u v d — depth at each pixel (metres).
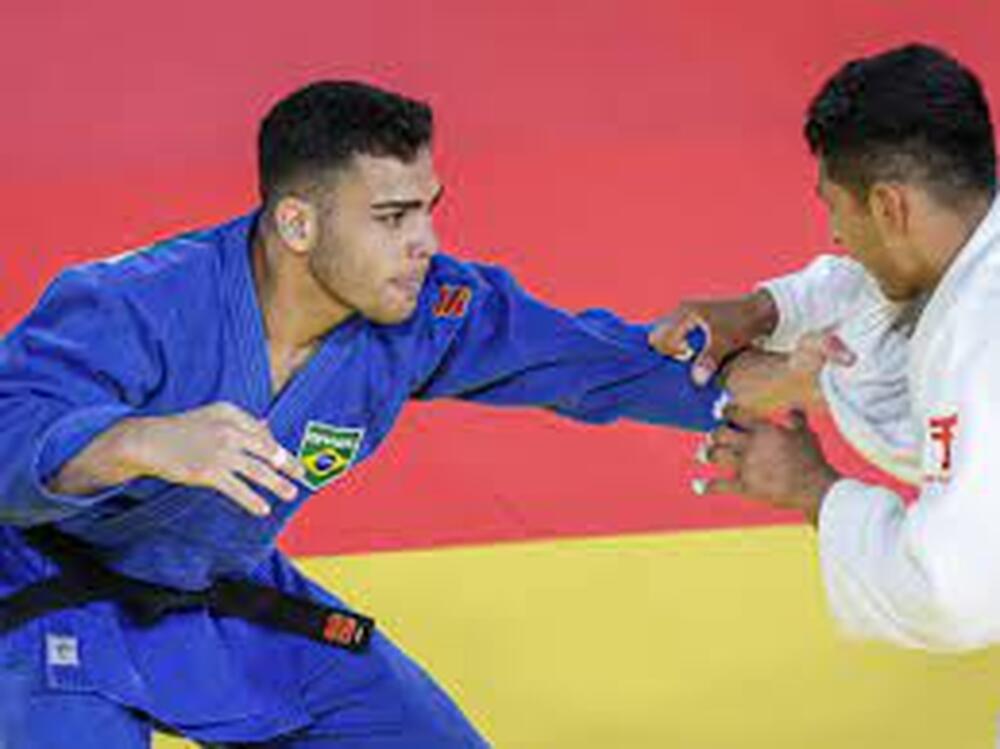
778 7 24.84
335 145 9.67
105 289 9.77
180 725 10.84
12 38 23.81
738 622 14.44
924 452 9.06
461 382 11.31
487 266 11.40
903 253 9.23
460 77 23.48
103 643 10.46
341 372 10.49
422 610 14.66
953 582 8.69
